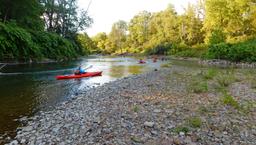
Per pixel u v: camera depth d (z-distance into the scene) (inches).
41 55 1476.4
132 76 877.8
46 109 436.5
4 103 478.0
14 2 1478.8
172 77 782.5
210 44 1845.5
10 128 332.8
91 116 363.6
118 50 4274.1
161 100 446.6
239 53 1430.9
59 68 1146.0
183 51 2571.4
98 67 1322.6
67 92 603.8
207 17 2172.7
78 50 2458.2
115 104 432.5
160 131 291.6
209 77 726.5
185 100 440.5
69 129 311.9
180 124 313.0
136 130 296.5
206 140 263.4
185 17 3029.0
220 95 476.4
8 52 1202.6
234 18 1980.8
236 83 625.0
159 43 3240.7
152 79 746.2
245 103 410.0
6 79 787.4
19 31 1259.2
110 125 317.4
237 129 292.7
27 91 603.8
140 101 445.4
